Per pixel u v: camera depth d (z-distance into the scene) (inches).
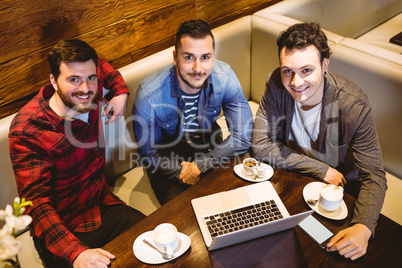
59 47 51.8
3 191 62.0
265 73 91.5
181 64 60.4
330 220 50.1
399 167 73.9
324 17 104.5
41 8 62.0
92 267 45.6
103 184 64.9
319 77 54.4
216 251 46.5
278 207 51.8
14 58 62.7
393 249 46.3
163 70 66.1
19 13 59.9
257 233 45.8
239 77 93.1
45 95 57.2
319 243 46.8
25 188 53.1
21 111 55.1
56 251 49.6
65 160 57.4
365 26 120.2
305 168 57.9
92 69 54.4
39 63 66.2
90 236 60.5
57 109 57.7
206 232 48.6
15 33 60.9
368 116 56.9
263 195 54.0
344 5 108.3
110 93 68.1
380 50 71.8
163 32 83.2
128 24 75.7
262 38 86.5
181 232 49.1
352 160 63.9
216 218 50.3
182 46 58.6
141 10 76.4
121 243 48.0
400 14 130.7
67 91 53.7
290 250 46.4
